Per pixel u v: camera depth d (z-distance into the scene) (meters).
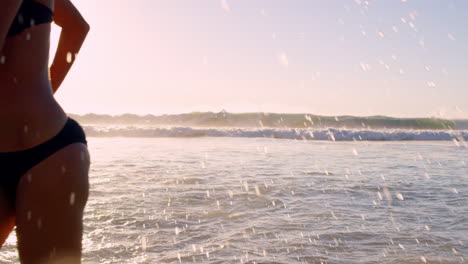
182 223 4.45
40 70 1.54
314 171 7.95
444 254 3.56
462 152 12.13
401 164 9.16
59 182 1.46
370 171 8.04
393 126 30.45
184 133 20.02
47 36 1.57
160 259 3.41
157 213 4.81
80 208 1.52
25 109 1.47
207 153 11.41
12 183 1.48
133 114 38.47
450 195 5.88
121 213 4.79
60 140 1.51
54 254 1.45
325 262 3.37
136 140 16.89
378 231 4.19
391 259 3.45
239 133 19.86
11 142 1.45
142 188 6.20
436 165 9.01
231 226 4.36
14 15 1.42
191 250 3.63
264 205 5.23
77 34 1.81
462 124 23.05
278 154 11.20
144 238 3.94
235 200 5.48
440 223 4.48
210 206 5.17
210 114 35.59
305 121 31.91
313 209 5.04
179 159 9.88
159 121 37.00
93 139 17.45
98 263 3.32
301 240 3.91
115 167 8.41
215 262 3.36
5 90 1.46
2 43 1.39
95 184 6.50
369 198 5.66
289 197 5.67
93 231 4.12
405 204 5.35
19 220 1.45
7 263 3.25
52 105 1.54
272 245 3.77
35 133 1.47
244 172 7.77
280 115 33.03
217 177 7.18
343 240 3.91
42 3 1.54
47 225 1.45
